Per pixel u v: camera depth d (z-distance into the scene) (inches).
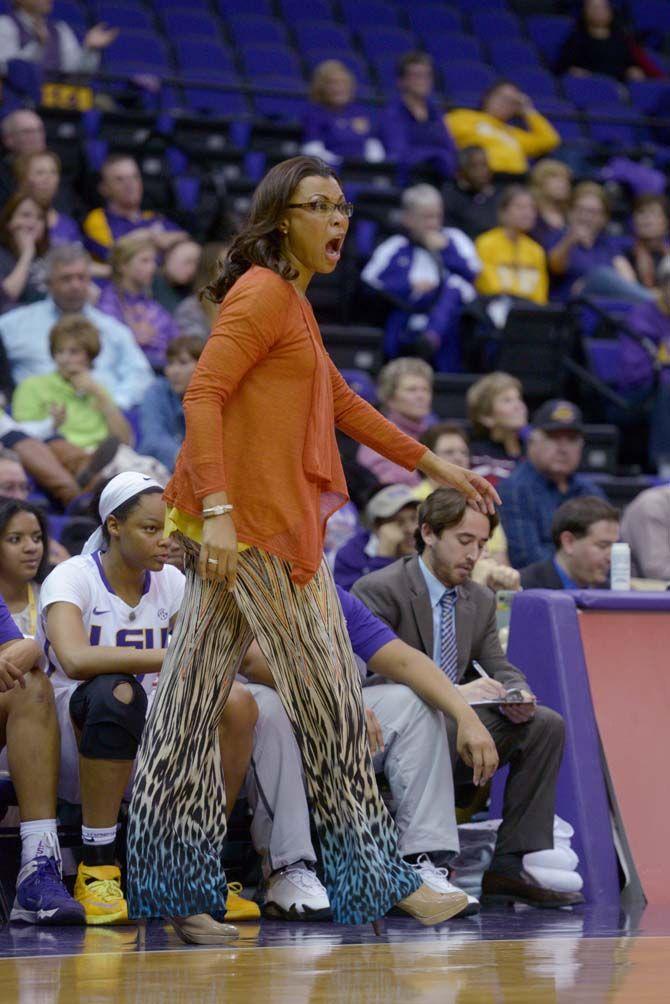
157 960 261.7
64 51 922.1
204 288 294.2
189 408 273.9
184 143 876.6
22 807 347.6
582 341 839.7
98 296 729.0
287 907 340.8
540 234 911.0
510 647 425.1
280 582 280.7
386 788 381.1
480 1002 205.2
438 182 940.0
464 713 355.9
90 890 339.9
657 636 422.9
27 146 775.7
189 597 286.2
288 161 286.5
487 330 824.3
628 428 826.8
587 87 1182.9
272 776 352.5
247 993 218.1
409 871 292.5
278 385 281.1
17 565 396.8
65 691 366.6
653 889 387.9
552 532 496.1
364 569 522.6
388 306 837.8
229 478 279.6
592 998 207.0
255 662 362.3
